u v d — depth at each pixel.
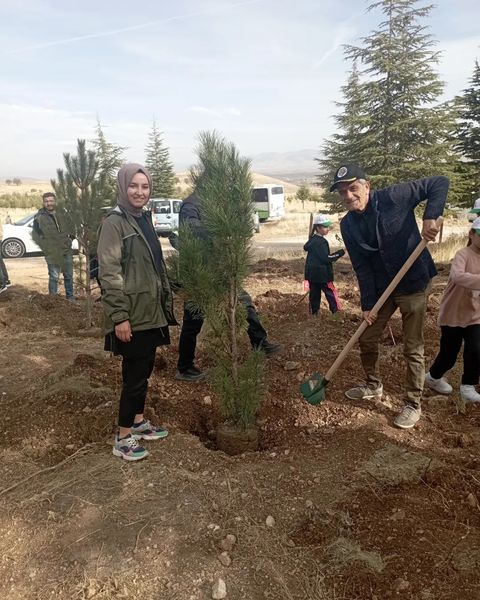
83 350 5.53
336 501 2.79
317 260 6.51
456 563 2.29
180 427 3.79
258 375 3.47
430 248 13.91
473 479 2.94
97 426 3.69
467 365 4.01
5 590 2.25
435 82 21.41
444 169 19.92
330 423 3.75
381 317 3.77
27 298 7.81
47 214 7.96
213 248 3.32
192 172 3.38
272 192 31.22
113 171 6.64
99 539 2.53
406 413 3.64
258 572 2.33
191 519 2.66
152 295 3.08
